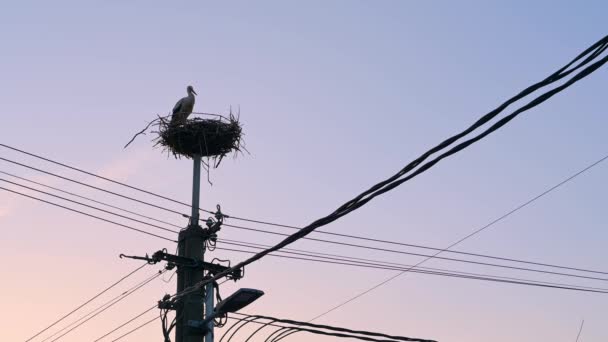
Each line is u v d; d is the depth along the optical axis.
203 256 17.80
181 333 17.05
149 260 17.47
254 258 13.89
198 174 19.27
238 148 22.48
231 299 15.96
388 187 10.95
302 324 16.22
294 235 12.58
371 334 16.28
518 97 9.52
